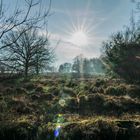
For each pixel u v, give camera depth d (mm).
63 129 8102
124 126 8492
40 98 13734
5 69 6156
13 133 7930
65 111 11188
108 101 12398
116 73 23844
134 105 12305
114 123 8508
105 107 11977
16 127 8102
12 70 6207
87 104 12266
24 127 8250
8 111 9992
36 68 8641
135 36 24844
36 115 9969
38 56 8133
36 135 7945
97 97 12852
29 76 8148
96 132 7953
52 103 12352
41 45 8664
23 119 9188
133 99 13695
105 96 13953
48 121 9094
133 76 22062
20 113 10328
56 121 9133
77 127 8125
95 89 16766
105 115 10602
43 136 7914
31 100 13117
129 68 22516
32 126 8305
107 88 16750
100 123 8328
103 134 7934
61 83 20594
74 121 9266
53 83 20422
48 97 13961
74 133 7898
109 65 25172
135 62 22531
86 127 8148
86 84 19250
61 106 11656
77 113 10938
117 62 23844
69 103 12305
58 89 16328
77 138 7824
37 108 11258
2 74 6145
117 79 23062
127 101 12586
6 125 8102
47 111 10750
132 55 23016
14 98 12711
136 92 16031
